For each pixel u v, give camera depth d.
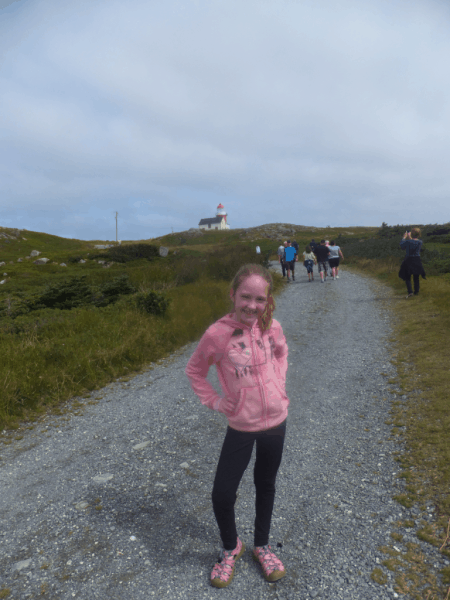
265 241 62.38
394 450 3.22
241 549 2.17
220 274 15.90
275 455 1.92
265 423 1.85
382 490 2.72
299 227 79.25
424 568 2.00
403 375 4.91
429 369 4.91
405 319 7.83
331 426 3.87
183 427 4.09
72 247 65.69
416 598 1.83
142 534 2.44
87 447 3.73
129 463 3.38
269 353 1.87
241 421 1.84
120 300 11.04
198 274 15.82
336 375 5.36
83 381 5.48
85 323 8.29
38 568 2.16
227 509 1.94
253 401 1.82
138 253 32.75
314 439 3.63
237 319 1.83
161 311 9.16
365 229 79.00
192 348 7.48
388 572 2.01
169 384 5.52
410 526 2.32
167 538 2.40
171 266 18.69
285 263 16.81
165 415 4.43
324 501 2.68
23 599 1.95
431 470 2.82
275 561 2.07
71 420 4.40
